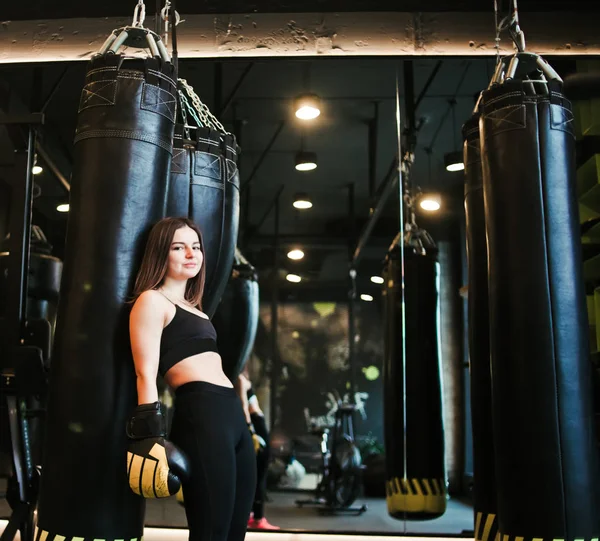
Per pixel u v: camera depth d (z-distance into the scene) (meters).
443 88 4.39
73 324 1.84
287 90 4.42
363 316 4.40
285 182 4.52
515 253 2.12
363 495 4.21
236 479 2.02
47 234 4.11
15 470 2.86
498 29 2.43
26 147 3.87
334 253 4.48
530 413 2.02
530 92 2.21
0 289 3.72
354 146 4.47
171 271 1.99
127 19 3.62
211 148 2.71
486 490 2.63
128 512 1.78
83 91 2.02
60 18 3.65
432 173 4.41
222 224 2.70
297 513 4.21
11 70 4.00
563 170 2.19
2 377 3.02
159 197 2.02
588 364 2.12
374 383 4.33
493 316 2.17
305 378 4.37
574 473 1.99
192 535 1.85
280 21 3.67
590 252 3.65
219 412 1.93
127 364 1.85
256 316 4.43
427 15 3.66
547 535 1.94
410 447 4.17
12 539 2.70
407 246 4.39
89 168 1.94
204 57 3.66
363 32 3.66
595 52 3.57
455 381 4.21
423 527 4.10
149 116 2.00
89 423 1.78
